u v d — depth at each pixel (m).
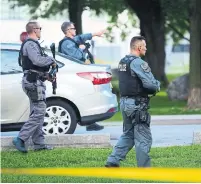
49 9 87.94
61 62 32.75
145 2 80.94
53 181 22.28
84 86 32.44
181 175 21.78
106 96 32.88
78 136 30.02
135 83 23.08
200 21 55.16
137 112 23.08
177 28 103.44
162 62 87.12
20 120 32.06
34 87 27.67
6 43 32.44
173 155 27.67
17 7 87.94
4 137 29.39
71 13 75.31
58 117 32.19
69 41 33.94
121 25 98.62
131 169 23.39
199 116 48.50
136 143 23.27
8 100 31.78
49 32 81.12
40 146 28.78
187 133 36.84
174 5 63.38
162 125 41.72
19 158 27.02
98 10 82.75
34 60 27.30
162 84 87.19
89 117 32.53
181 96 66.12
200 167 24.59
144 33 84.50
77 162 26.42
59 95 32.03
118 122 45.69
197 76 55.16
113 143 32.31
